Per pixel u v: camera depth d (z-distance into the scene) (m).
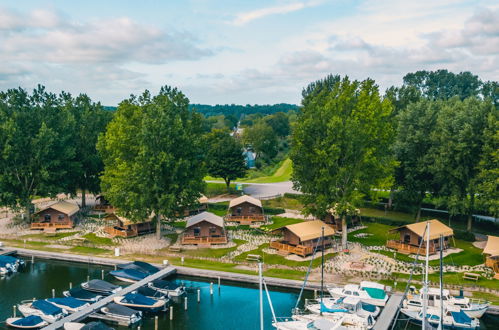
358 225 93.06
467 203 78.62
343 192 76.38
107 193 82.12
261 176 172.38
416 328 49.91
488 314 52.03
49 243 81.38
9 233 87.19
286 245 73.44
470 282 60.31
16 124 86.94
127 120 86.62
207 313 54.12
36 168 90.69
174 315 53.53
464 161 80.00
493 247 64.31
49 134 89.31
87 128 104.56
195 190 82.44
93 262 71.06
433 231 72.19
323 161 74.31
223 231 81.31
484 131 76.56
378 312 52.09
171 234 87.00
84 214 103.19
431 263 67.94
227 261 70.94
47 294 58.84
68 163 95.62
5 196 86.44
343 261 69.06
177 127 78.94
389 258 70.31
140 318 51.75
